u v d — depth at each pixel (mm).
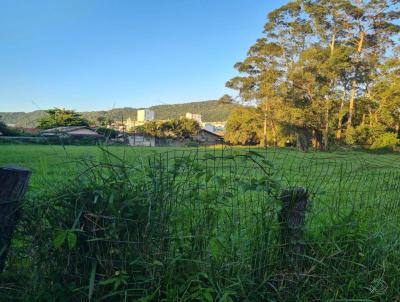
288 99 54688
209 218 2764
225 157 2838
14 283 2619
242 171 2904
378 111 53625
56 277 2586
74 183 2672
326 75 51406
